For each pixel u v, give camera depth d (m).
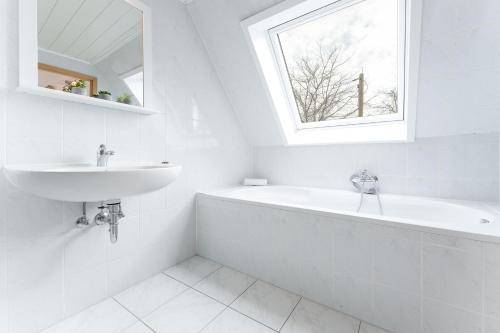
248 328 1.15
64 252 1.20
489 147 1.54
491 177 1.54
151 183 0.99
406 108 1.68
